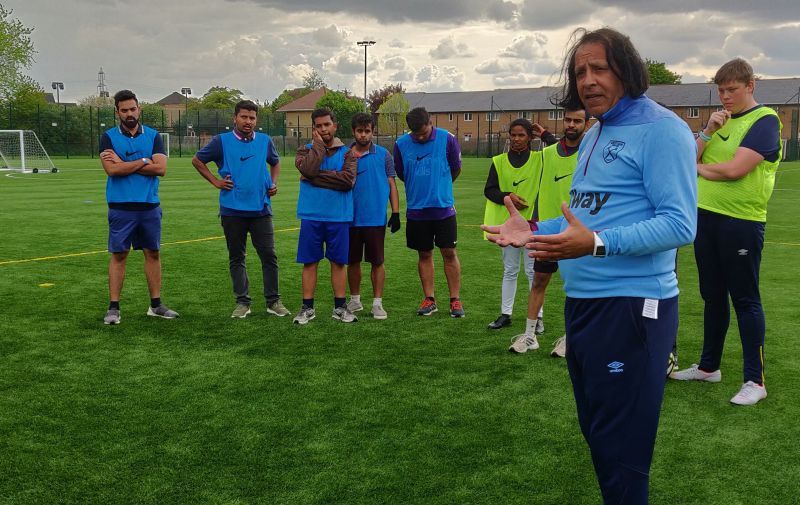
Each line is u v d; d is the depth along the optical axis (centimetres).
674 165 197
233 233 591
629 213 206
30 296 659
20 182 2173
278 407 390
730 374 457
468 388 424
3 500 284
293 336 540
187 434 352
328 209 570
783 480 308
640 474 212
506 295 571
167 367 459
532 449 338
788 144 4338
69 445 337
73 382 428
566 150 501
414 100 7638
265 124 5384
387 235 1093
